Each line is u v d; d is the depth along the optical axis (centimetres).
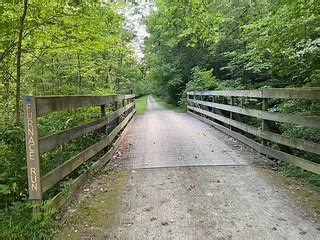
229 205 336
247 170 462
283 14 560
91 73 1040
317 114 524
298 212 312
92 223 300
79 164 383
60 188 346
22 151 335
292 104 600
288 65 594
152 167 496
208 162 516
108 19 601
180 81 2108
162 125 1058
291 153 508
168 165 505
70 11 513
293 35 536
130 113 1108
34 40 557
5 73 581
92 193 379
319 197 348
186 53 2028
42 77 845
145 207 336
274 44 572
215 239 266
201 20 745
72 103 371
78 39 588
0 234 262
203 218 307
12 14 467
